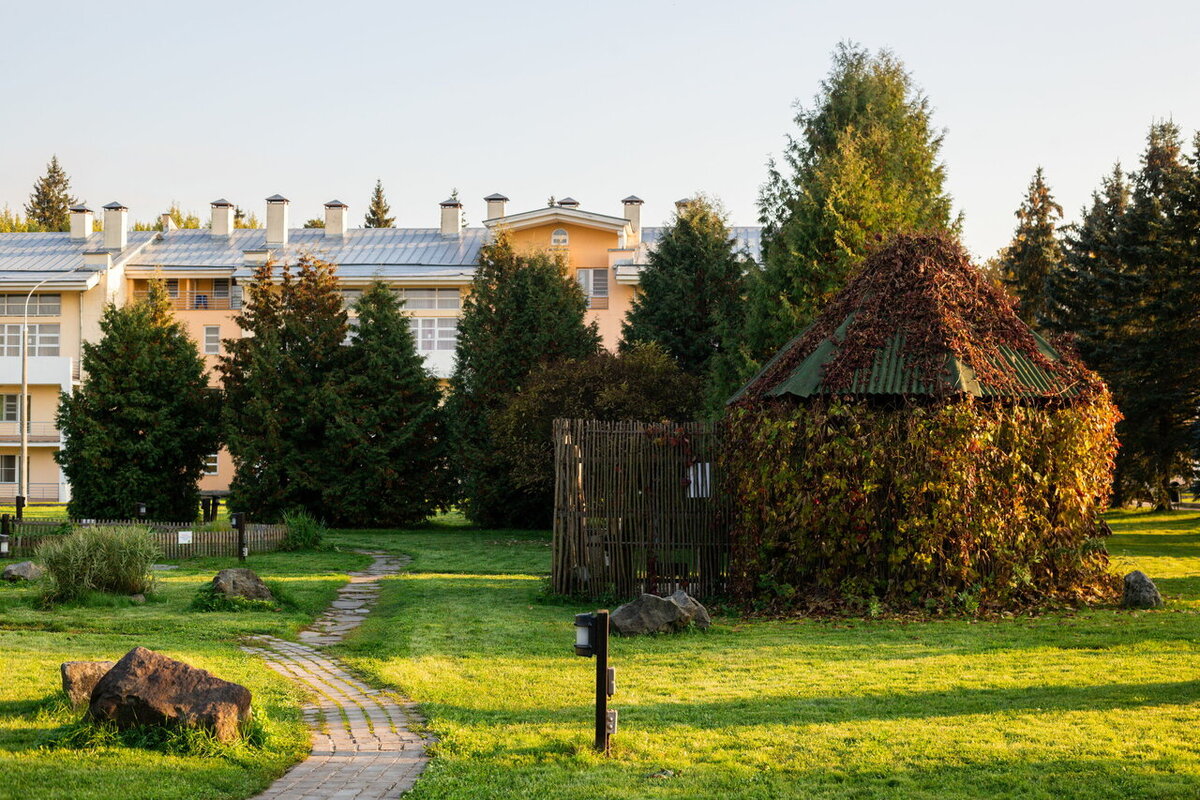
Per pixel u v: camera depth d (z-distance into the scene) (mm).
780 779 7109
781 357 18328
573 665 11930
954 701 9555
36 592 17547
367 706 9891
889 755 7648
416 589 20109
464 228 66000
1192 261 37531
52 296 60719
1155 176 43031
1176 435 39438
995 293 17500
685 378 35125
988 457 15797
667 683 10797
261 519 39938
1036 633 13594
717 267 40844
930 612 15352
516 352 41562
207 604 16500
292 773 7504
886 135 30750
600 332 58500
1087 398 17000
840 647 12883
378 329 41719
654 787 6957
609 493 17844
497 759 7727
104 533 17484
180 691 8109
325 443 40812
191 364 40594
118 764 7270
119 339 39500
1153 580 19578
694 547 17609
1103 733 8109
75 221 65500
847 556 15977
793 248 26734
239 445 39312
